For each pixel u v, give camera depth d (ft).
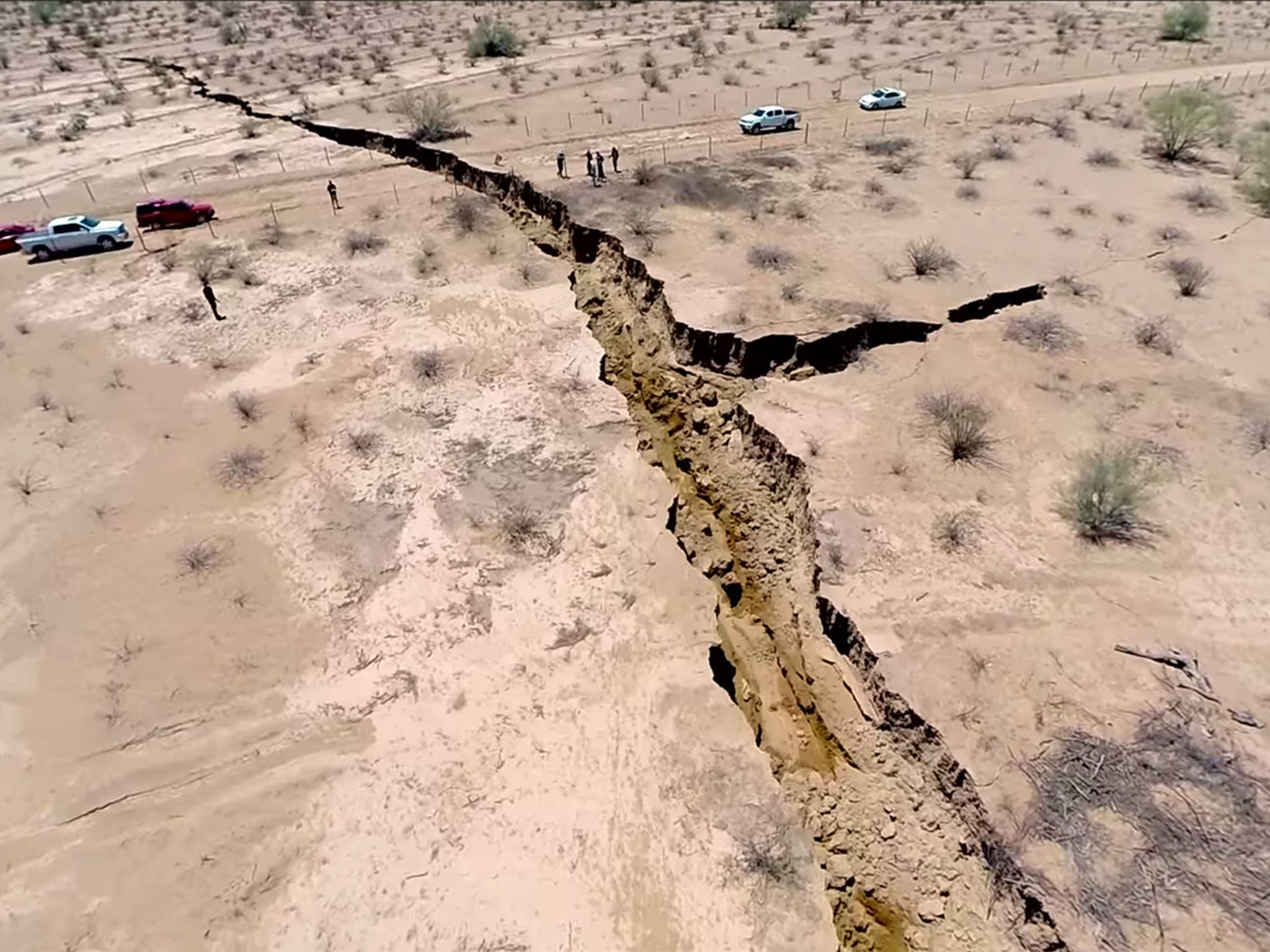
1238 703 45.03
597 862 42.88
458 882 42.50
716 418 71.77
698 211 101.76
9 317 91.91
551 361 80.48
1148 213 98.84
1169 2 236.43
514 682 52.11
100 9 295.69
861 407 68.85
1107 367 71.61
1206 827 39.70
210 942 40.88
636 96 152.76
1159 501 57.98
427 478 67.31
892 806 44.68
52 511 65.92
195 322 88.84
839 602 52.54
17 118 161.17
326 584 58.95
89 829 45.55
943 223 97.55
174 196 120.26
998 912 39.19
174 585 59.21
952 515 57.98
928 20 211.20
